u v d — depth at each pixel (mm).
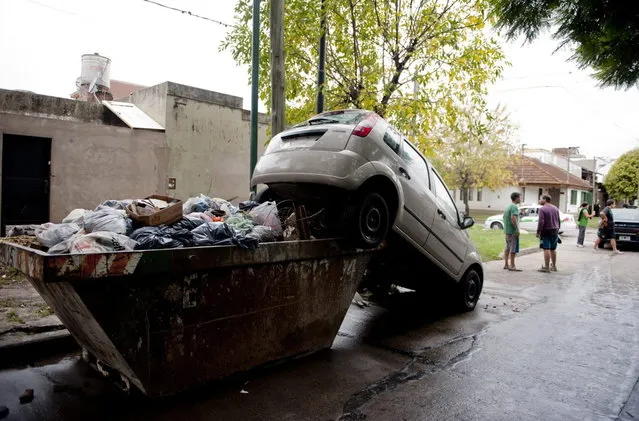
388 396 3541
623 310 6801
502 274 10133
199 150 11797
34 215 9250
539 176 34844
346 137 4488
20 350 4035
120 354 2861
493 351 4754
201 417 3068
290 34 8633
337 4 7992
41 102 9938
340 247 4242
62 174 9422
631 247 17609
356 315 6195
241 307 3504
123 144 10297
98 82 14656
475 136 8781
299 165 4496
